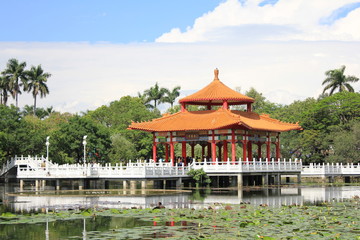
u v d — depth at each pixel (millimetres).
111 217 40844
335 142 111062
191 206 49438
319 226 36188
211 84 94875
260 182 87938
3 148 93625
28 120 124500
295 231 34250
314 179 109375
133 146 120312
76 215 41906
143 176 68750
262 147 128875
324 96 141250
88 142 102875
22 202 53312
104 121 149625
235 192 67812
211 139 83250
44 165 82625
